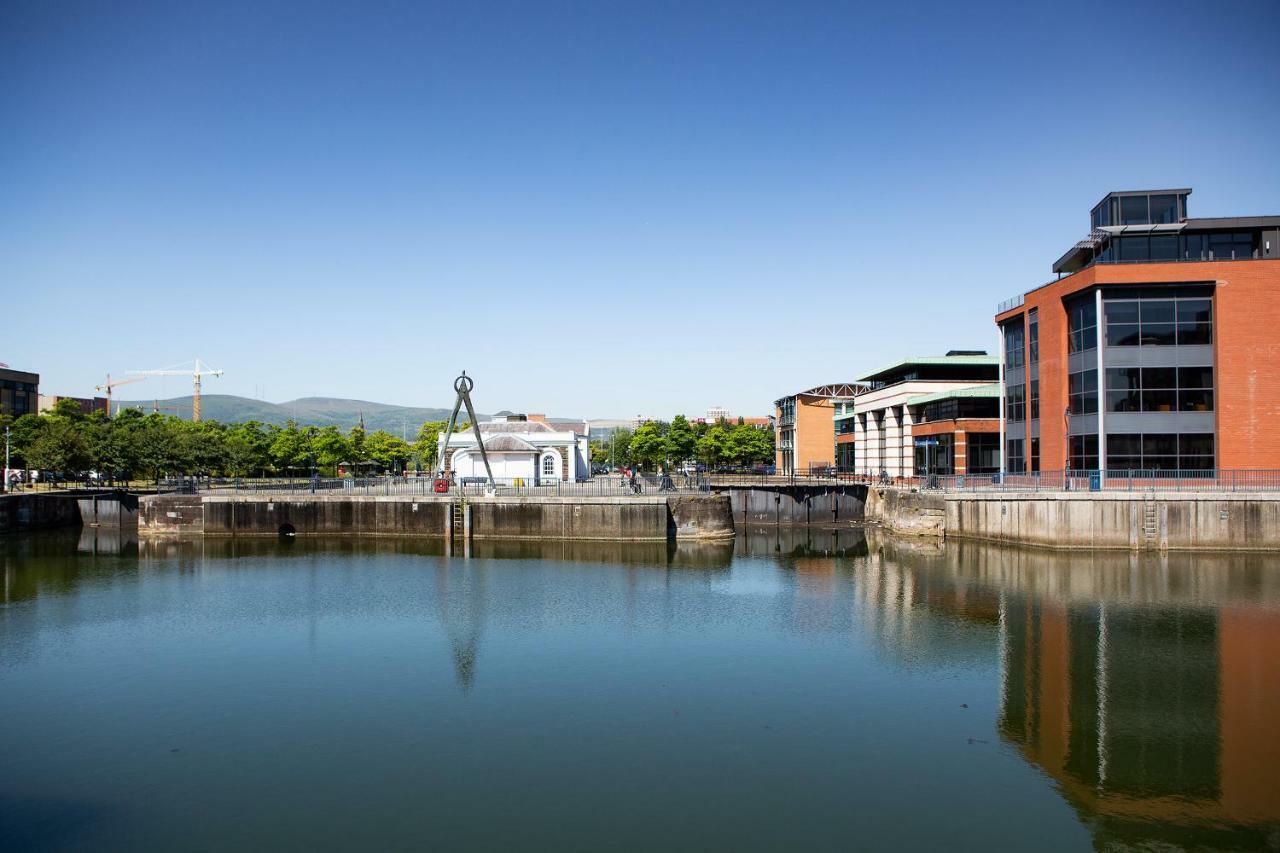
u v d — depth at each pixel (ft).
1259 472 188.55
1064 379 211.82
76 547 224.12
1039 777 73.10
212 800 69.41
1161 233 201.26
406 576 174.09
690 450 431.02
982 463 271.28
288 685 98.43
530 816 66.23
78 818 66.54
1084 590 151.33
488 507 234.79
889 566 185.26
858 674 101.60
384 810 67.41
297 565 190.29
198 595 152.87
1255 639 116.37
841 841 62.44
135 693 95.91
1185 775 73.61
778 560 196.95
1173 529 188.03
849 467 398.21
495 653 111.34
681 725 84.94
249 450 353.10
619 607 140.77
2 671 104.78
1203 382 193.57
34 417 357.82
